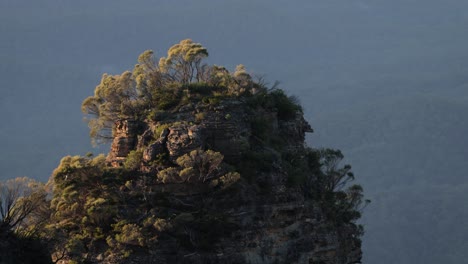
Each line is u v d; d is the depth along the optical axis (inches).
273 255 3759.8
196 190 3784.5
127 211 3772.1
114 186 3858.3
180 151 3801.7
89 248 3708.2
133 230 3634.4
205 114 3937.0
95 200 3789.4
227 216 3725.4
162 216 3713.1
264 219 3769.7
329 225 4062.5
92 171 3932.1
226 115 3922.2
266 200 3814.0
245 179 3831.2
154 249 3644.2
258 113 4074.8
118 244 3661.4
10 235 3405.5
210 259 3634.4
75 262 3624.5
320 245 3964.1
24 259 3373.5
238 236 3698.3
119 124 4089.6
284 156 4101.9
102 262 3636.8
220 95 4045.3
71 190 3892.7
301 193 4028.1
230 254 3659.0
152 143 3858.3
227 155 3880.4
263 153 3924.7
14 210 3649.1
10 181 4055.1
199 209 3745.1
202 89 4106.8
